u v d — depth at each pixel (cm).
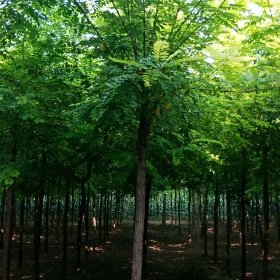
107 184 1198
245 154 1030
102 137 678
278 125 768
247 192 1487
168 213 4906
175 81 455
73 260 1627
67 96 725
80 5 625
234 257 1778
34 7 736
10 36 677
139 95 469
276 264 1599
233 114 562
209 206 3956
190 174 1130
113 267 1502
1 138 784
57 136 712
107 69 478
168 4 557
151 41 580
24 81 681
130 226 3331
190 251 1978
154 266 1530
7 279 887
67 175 937
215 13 588
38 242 1061
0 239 1891
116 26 586
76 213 3597
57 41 808
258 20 698
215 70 522
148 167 667
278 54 670
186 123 577
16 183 856
